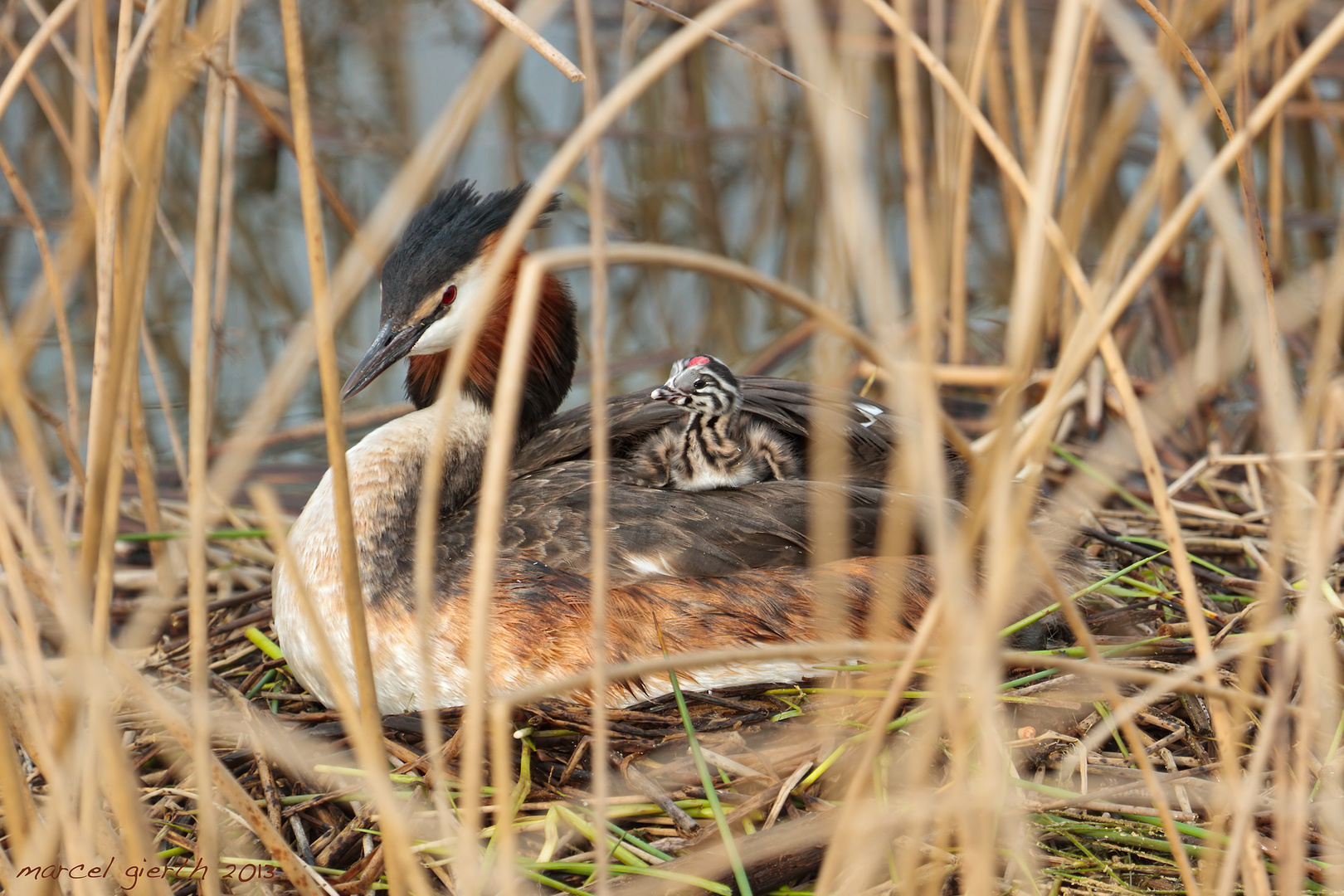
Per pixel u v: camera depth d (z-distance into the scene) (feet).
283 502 46.52
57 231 62.75
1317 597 18.72
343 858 27.30
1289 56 53.62
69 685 19.22
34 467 18.08
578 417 36.50
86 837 19.57
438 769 18.72
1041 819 26.30
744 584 30.89
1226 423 47.42
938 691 18.10
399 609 31.14
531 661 30.30
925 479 17.04
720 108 75.51
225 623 36.86
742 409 34.30
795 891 25.41
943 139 45.57
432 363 36.73
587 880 26.40
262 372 56.49
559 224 66.03
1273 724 18.52
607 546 31.45
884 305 17.39
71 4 19.77
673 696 30.04
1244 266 16.58
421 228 35.78
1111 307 16.38
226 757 29.91
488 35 69.82
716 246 65.21
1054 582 18.03
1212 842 23.99
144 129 18.45
